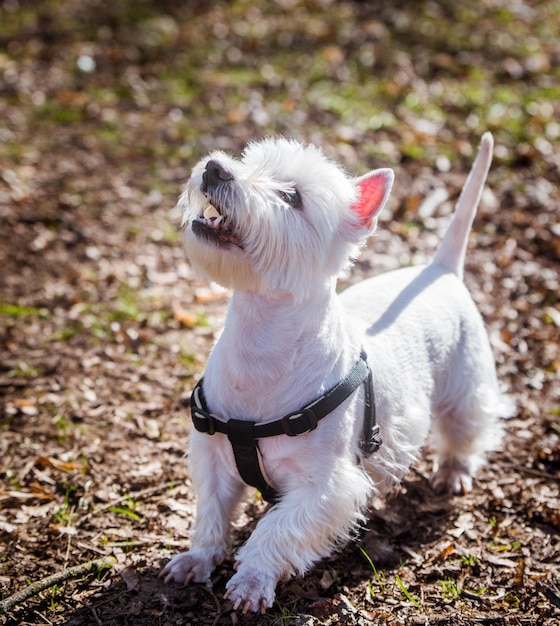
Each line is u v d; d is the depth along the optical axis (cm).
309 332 301
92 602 319
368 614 316
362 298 364
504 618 316
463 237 397
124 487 393
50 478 397
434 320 367
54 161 787
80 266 616
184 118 885
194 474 329
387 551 355
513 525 375
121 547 353
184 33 1097
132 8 1162
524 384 491
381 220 678
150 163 789
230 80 973
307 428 299
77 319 545
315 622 311
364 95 923
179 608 316
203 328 541
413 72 985
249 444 305
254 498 387
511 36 1083
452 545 360
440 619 315
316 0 1187
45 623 308
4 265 611
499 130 831
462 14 1141
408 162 771
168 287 593
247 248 285
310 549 310
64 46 1062
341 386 306
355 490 311
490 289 589
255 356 299
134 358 504
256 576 303
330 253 303
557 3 1189
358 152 787
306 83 960
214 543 330
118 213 698
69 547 351
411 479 411
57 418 444
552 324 553
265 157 301
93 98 931
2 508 376
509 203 701
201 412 311
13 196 712
